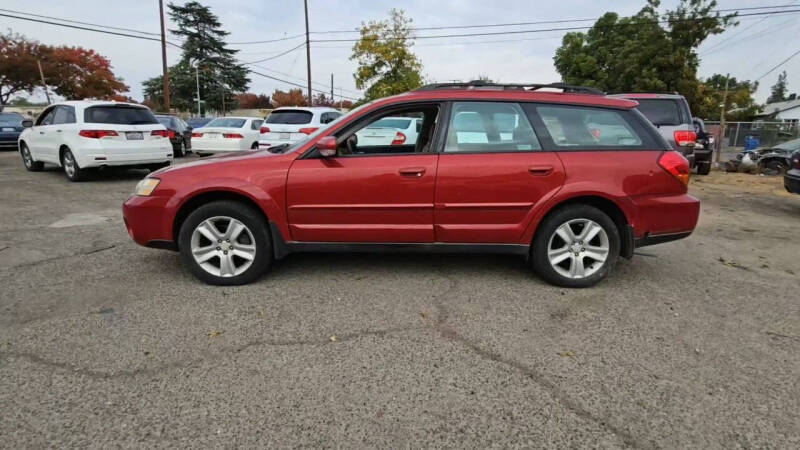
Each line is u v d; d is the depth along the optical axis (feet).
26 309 11.19
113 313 11.02
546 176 12.34
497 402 7.82
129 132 31.01
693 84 85.97
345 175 12.35
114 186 30.12
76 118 29.99
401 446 6.79
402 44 74.33
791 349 9.68
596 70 116.98
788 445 6.89
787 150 48.08
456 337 10.03
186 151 54.03
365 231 12.60
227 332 10.15
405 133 17.10
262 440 6.88
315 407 7.64
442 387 8.23
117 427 7.11
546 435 7.06
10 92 131.44
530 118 12.72
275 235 12.61
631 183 12.48
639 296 12.46
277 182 12.39
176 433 7.00
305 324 10.57
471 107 12.78
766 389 8.26
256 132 45.32
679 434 7.09
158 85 183.52
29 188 28.86
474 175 12.30
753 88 137.90
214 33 188.55
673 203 12.67
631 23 94.73
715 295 12.62
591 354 9.39
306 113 38.22
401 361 9.05
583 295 12.46
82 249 16.17
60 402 7.67
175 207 12.49
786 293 12.84
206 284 12.94
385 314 11.12
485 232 12.59
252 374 8.55
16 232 18.44
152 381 8.30
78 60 132.16
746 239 19.19
